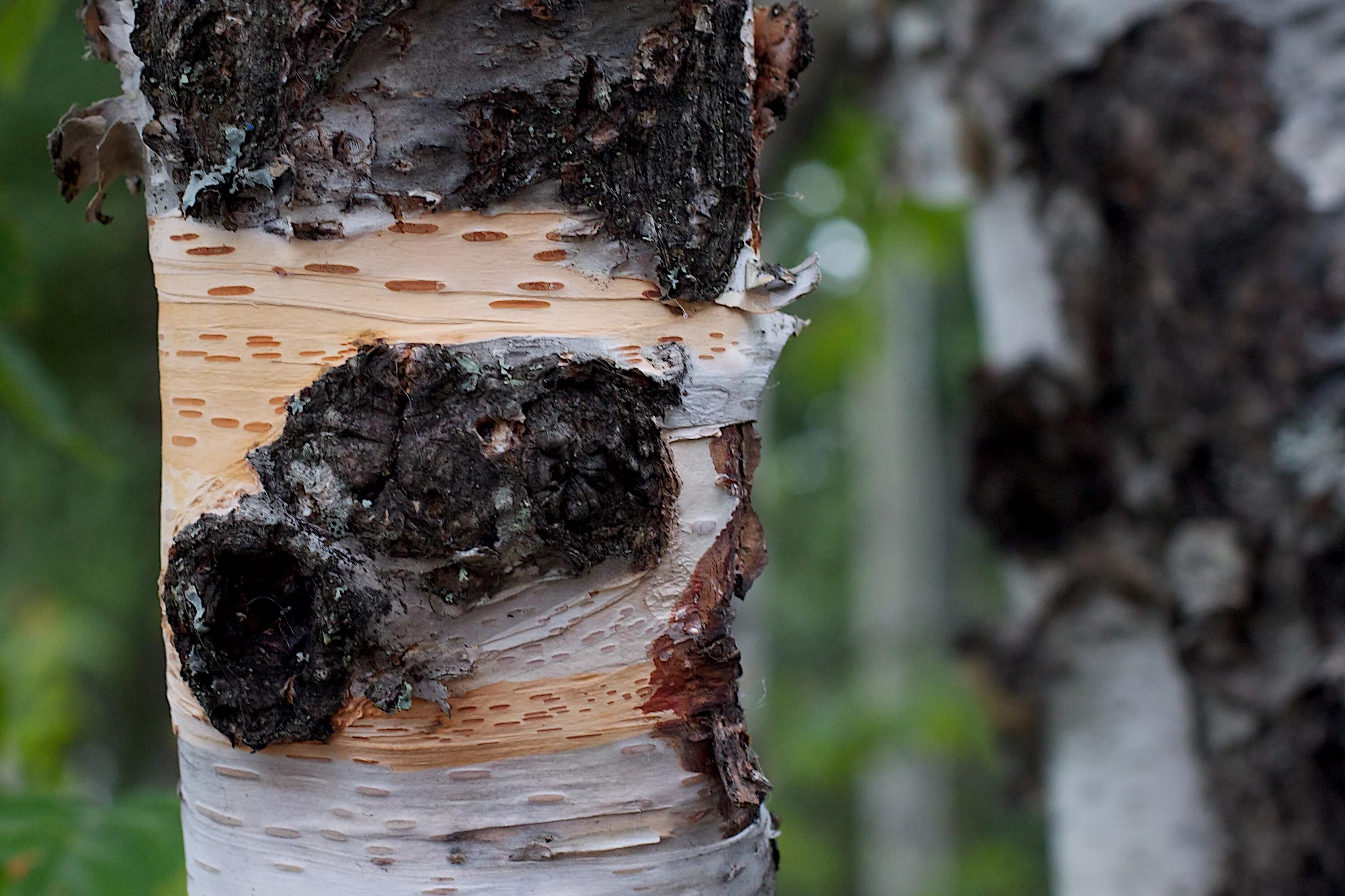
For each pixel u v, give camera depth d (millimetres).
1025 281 2461
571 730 1458
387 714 1449
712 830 1479
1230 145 2082
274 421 1446
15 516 5941
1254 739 2059
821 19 3146
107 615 6176
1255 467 2039
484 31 1437
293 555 1436
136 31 1454
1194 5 2125
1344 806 1941
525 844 1458
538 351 1440
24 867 1671
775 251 4152
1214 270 2082
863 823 9070
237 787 1468
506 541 1434
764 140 1531
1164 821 2316
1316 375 1988
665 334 1459
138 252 5840
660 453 1455
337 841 1458
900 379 7629
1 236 2084
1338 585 1959
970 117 2533
